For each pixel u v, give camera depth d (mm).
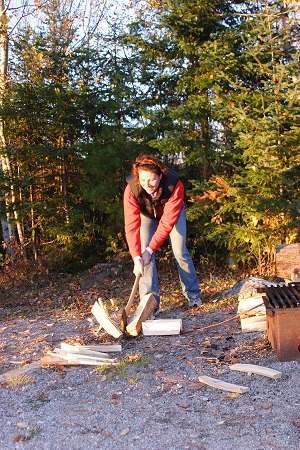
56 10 12617
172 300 5977
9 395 3195
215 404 2801
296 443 2326
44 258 10312
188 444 2379
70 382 3348
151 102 9945
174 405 2832
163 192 4434
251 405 2752
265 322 4148
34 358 4105
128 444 2420
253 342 3879
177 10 8266
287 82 7145
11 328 5504
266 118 7070
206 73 8531
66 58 10438
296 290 3740
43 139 10586
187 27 8445
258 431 2459
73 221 9938
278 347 3404
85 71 10727
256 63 7848
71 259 10398
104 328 4410
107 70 10695
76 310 6754
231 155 8094
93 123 10477
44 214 10211
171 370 3400
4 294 9180
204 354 3699
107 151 8891
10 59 11492
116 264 9328
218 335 4188
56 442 2492
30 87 10117
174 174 4457
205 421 2604
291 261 5059
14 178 10055
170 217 4504
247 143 7137
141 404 2881
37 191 10680
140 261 4438
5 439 2568
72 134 10523
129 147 8914
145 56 9680
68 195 10477
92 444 2443
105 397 3029
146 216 4824
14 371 3689
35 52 10219
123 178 9180
